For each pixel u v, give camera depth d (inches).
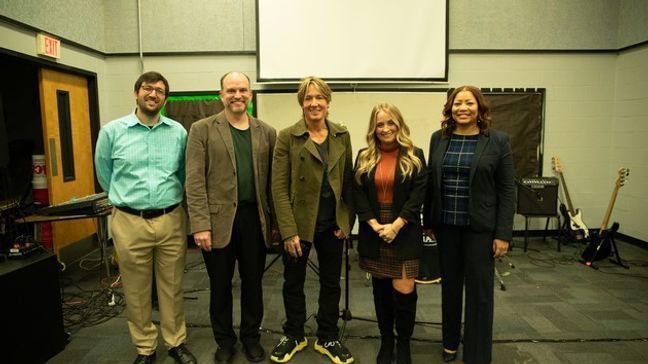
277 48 159.0
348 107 166.6
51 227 133.6
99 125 159.8
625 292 119.0
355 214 81.6
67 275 134.3
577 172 177.0
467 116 73.6
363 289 122.7
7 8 109.4
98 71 159.5
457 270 79.4
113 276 132.5
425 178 75.9
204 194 75.8
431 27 160.7
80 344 91.8
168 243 78.9
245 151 78.3
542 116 173.0
